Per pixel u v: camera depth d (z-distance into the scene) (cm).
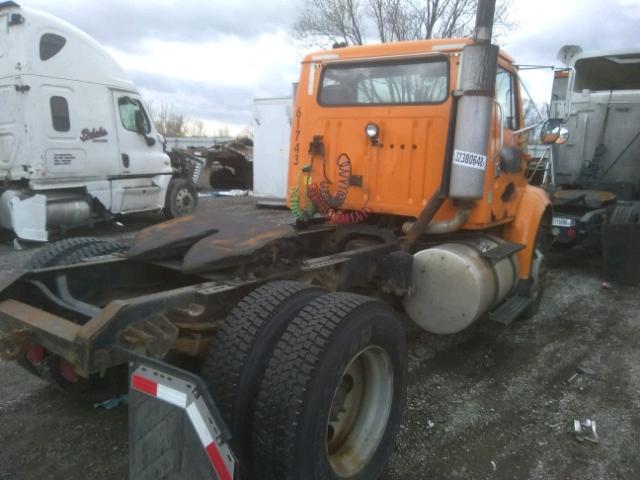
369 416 259
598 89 849
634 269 640
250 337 219
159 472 189
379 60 402
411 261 355
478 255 377
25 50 754
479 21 335
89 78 848
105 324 188
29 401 326
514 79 446
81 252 324
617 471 280
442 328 371
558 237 742
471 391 366
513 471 278
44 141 780
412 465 279
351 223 432
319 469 215
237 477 176
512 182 450
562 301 593
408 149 390
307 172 440
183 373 180
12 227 775
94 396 315
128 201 937
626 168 783
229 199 1500
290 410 204
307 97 440
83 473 258
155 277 328
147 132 972
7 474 255
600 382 387
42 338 207
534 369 407
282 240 283
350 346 222
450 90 372
